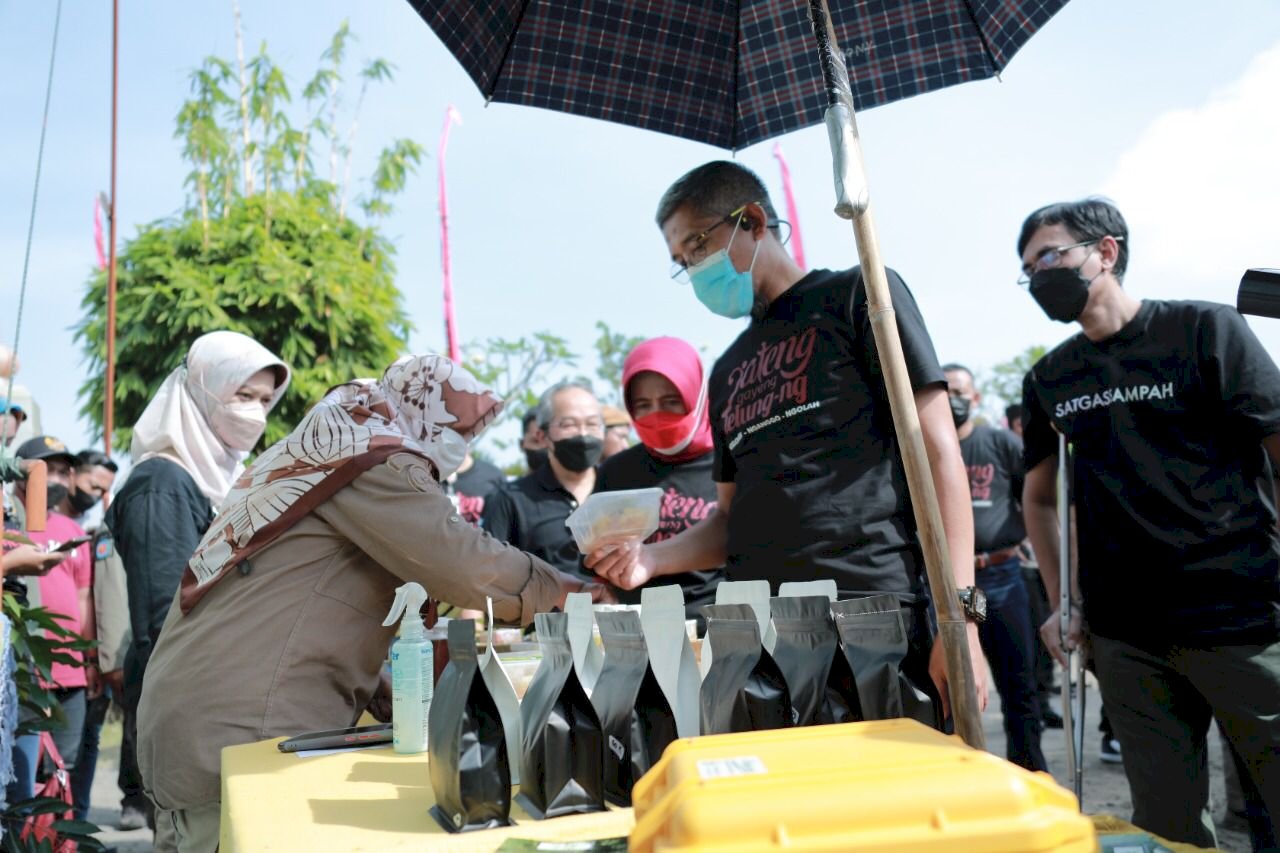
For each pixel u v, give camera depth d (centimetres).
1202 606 225
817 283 213
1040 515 285
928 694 133
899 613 131
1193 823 235
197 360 350
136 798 469
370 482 190
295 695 186
